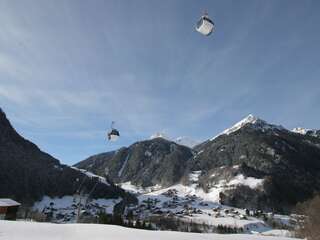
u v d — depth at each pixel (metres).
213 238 24.56
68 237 20.67
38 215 119.88
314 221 58.31
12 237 19.02
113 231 23.70
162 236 22.70
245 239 26.14
